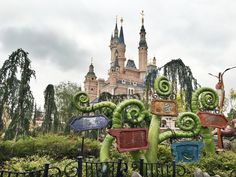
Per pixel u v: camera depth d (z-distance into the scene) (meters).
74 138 13.22
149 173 7.68
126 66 94.12
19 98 11.90
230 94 29.30
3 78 11.86
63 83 36.97
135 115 9.45
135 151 9.12
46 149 11.67
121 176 6.67
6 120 12.70
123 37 95.88
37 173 5.29
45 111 15.91
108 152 9.14
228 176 8.28
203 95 10.98
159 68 13.63
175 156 9.54
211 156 9.70
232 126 15.12
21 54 12.33
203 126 10.49
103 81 87.69
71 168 6.57
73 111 21.62
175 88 12.61
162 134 9.84
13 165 7.96
